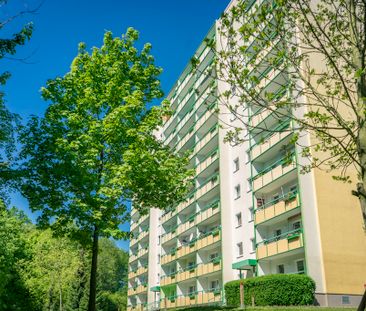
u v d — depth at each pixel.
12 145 18.38
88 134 19.62
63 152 18.67
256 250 31.88
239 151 39.09
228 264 36.94
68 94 20.56
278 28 8.86
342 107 27.42
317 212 27.59
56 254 44.56
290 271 29.77
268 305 26.66
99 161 19.62
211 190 41.78
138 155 18.98
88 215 18.22
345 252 27.23
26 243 45.03
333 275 26.42
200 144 46.78
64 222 18.48
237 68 9.06
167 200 20.62
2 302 41.00
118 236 18.33
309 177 28.59
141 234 65.00
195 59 9.41
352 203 28.53
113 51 22.06
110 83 20.64
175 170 20.56
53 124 19.73
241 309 23.45
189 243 45.03
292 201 28.61
